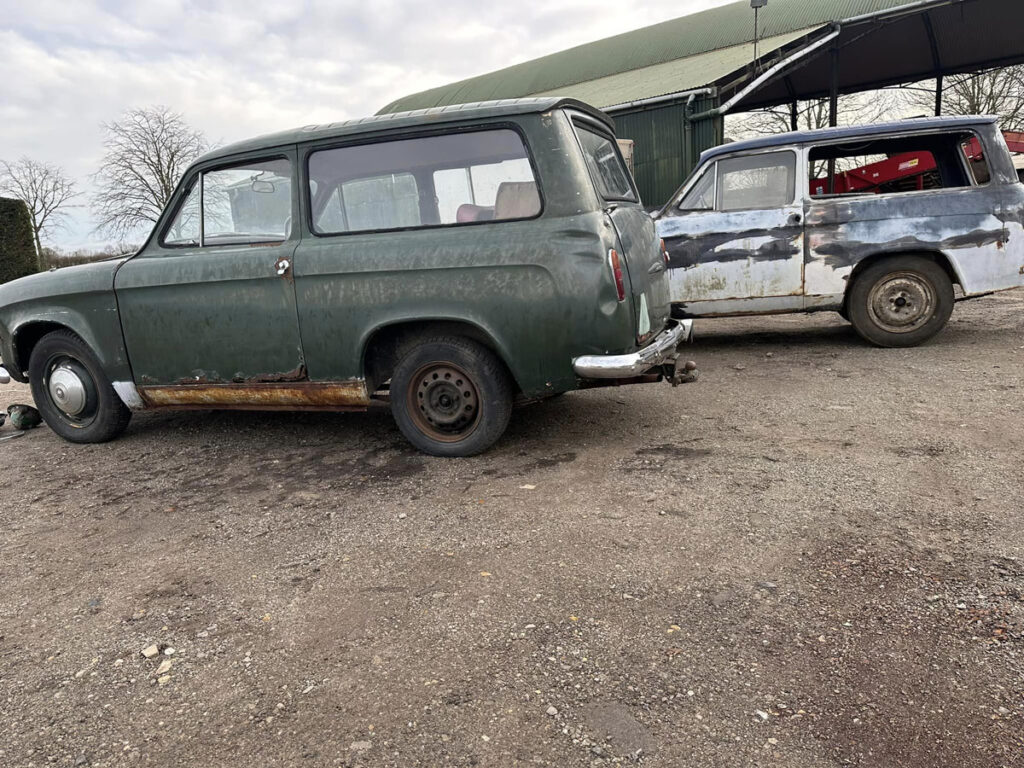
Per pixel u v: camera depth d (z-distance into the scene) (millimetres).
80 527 3516
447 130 3855
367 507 3490
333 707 2020
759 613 2352
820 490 3307
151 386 4547
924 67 19422
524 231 3693
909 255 6254
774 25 18828
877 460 3646
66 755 1902
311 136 4070
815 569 2604
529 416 4895
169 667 2271
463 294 3768
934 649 2111
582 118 4180
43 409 5066
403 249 3852
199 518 3520
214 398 4430
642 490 3451
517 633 2322
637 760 1754
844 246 6305
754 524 2998
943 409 4434
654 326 4105
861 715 1867
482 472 3859
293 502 3637
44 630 2561
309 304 4031
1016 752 1708
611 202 4027
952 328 7180
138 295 4430
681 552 2797
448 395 4051
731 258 6629
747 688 1997
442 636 2332
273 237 4188
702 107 13195
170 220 4492
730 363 6363
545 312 3668
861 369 5691
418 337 4078
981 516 2924
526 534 3049
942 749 1736
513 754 1796
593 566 2729
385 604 2557
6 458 4840
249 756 1850
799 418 4480
